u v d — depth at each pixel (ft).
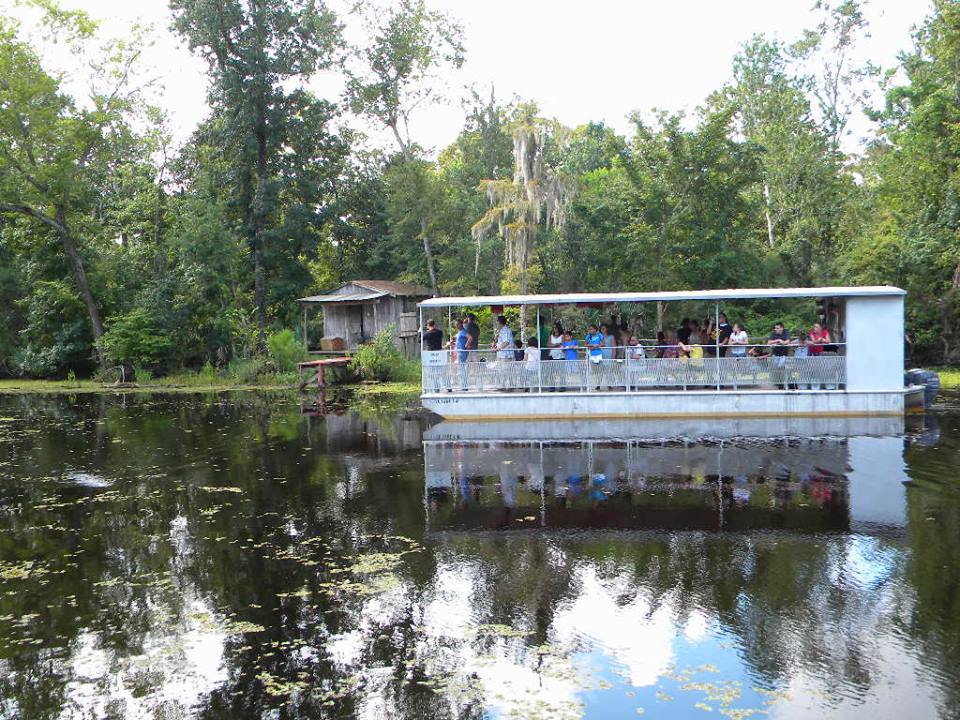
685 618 25.43
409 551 32.71
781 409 62.54
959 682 21.18
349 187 145.69
